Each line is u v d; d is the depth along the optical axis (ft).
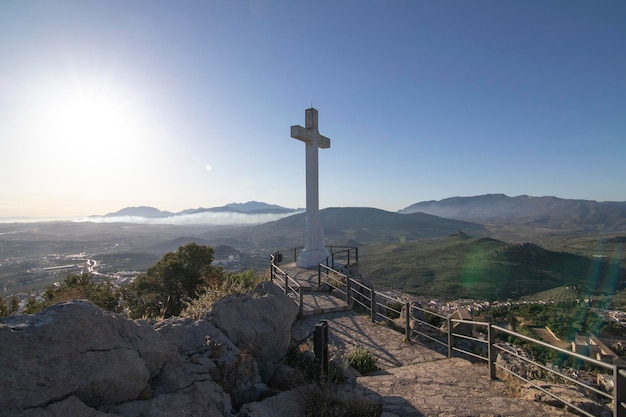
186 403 11.37
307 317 34.94
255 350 17.15
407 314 29.22
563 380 21.63
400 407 16.75
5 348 9.14
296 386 16.35
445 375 21.38
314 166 55.98
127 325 12.36
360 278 52.60
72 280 47.57
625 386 13.30
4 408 8.22
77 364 10.00
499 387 19.51
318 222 57.21
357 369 22.66
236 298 20.04
